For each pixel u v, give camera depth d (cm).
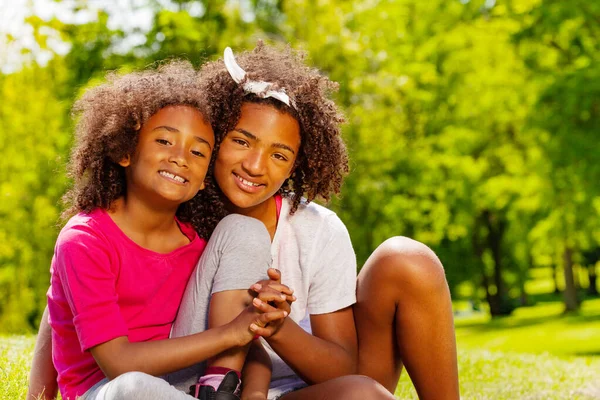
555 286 5262
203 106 303
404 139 1978
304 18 1614
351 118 1669
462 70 2016
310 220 328
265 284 275
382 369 324
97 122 302
